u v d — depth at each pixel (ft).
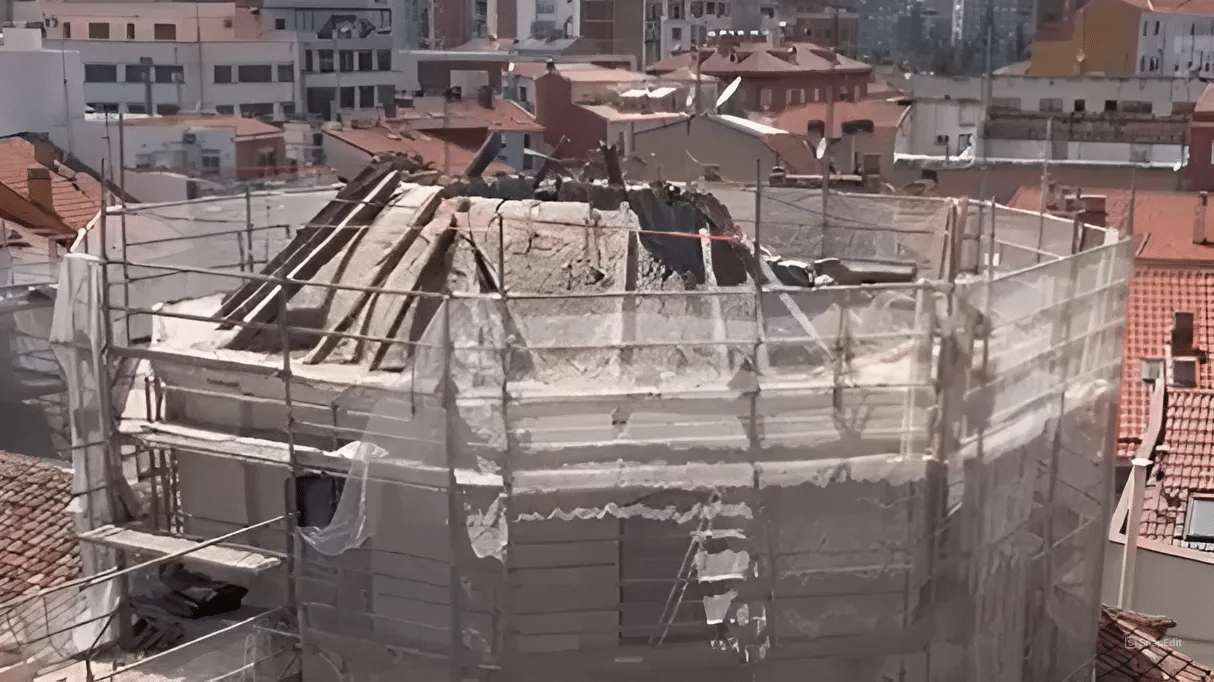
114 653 64.03
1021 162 162.81
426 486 58.13
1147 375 117.70
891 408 60.08
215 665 62.23
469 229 67.41
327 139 149.38
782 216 89.35
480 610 58.59
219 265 80.94
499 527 57.88
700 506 58.65
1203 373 124.67
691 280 66.28
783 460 58.90
